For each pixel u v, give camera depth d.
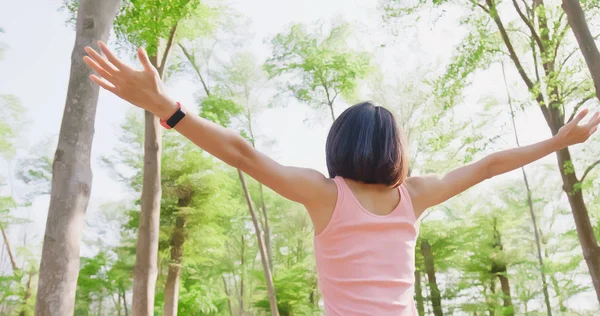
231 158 1.19
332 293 1.27
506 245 27.81
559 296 22.47
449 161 17.88
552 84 9.96
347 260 1.26
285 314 28.00
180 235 22.02
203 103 17.80
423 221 26.36
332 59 18.92
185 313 22.56
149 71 1.07
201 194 22.59
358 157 1.30
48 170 26.47
